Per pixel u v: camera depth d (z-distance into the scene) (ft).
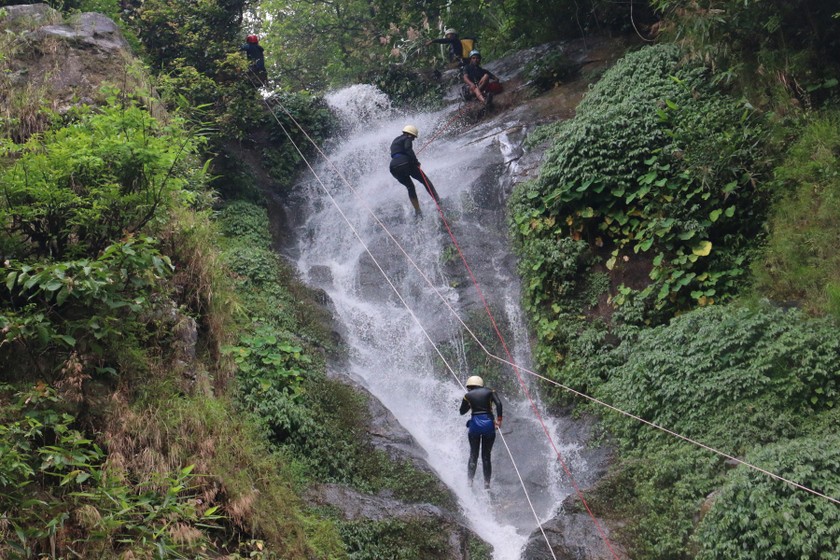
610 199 39.47
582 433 33.42
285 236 48.52
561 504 29.25
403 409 36.27
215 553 22.24
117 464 21.94
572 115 50.93
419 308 41.52
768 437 27.40
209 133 47.24
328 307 40.29
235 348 30.81
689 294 35.88
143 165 26.30
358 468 30.48
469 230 45.16
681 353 31.91
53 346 23.44
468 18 73.26
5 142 26.40
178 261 30.01
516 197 43.57
